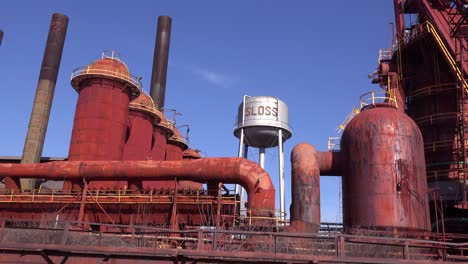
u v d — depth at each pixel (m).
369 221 24.62
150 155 47.59
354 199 25.78
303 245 20.48
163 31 78.44
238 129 43.59
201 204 28.34
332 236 15.28
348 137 27.41
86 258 15.60
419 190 25.20
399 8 40.75
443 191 32.44
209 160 28.27
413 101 38.56
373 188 25.08
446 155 35.00
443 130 35.81
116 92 40.16
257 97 43.62
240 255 14.66
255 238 20.98
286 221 25.34
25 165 32.50
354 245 21.12
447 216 33.06
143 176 29.44
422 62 39.25
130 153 45.28
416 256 21.55
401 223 24.06
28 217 31.62
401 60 39.00
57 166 31.30
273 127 42.50
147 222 29.31
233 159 27.98
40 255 15.95
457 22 32.84
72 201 30.80
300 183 27.08
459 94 32.88
